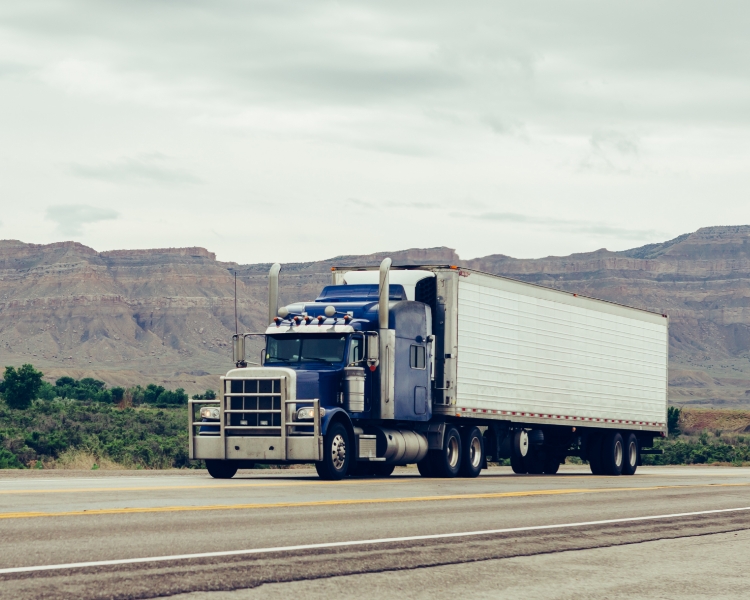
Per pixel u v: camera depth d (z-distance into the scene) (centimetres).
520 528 1270
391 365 2292
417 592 827
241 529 1151
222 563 906
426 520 1321
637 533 1288
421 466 2567
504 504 1625
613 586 895
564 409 2986
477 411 2578
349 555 988
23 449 3584
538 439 3008
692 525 1417
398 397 2320
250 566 898
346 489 1825
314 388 2134
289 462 2128
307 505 1466
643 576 957
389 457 2302
